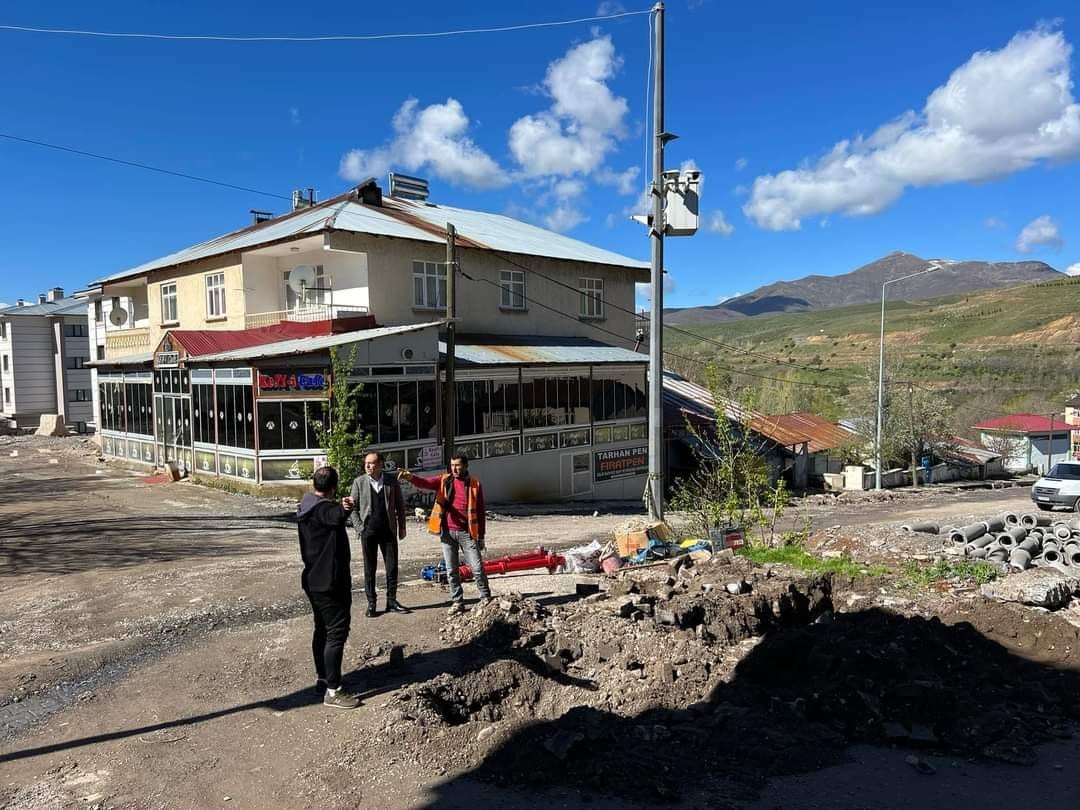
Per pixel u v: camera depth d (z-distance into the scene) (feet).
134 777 15.28
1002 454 175.32
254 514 54.24
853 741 16.99
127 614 27.14
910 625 22.62
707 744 16.26
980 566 33.68
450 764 15.55
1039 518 43.96
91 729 17.60
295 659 22.22
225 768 15.62
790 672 20.53
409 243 79.36
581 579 31.99
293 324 76.79
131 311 111.04
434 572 31.76
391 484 26.94
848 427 154.20
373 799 14.40
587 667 21.17
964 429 189.47
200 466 70.28
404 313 79.30
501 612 24.36
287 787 14.84
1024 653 22.67
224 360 64.59
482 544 26.71
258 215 108.37
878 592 29.60
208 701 19.19
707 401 116.06
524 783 14.89
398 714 17.35
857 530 46.62
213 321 86.28
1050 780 15.20
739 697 18.66
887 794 14.58
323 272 79.82
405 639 23.84
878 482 128.26
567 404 86.17
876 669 19.79
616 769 15.08
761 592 25.86
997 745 16.46
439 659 22.04
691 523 43.86
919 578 31.89
